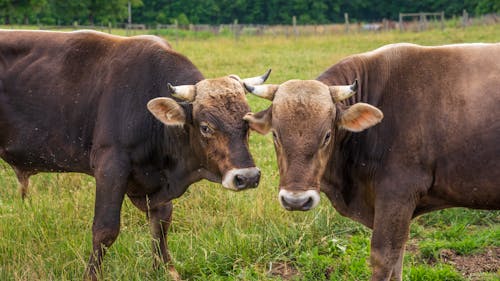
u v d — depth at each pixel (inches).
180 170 216.4
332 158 194.7
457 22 1574.8
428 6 3243.1
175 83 214.4
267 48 1111.0
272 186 286.4
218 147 197.0
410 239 253.9
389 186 187.3
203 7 3206.2
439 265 225.1
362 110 177.3
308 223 254.1
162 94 215.8
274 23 3189.0
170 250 244.2
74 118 225.5
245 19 3216.0
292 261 233.3
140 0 2930.6
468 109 183.6
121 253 231.1
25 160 240.8
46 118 229.6
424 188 187.2
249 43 1248.8
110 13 2469.2
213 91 199.6
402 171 186.5
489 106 182.2
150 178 220.7
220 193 279.9
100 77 223.5
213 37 1578.5
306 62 824.9
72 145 228.4
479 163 182.7
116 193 213.3
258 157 347.9
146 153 216.4
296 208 171.0
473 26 1453.0
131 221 265.0
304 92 177.9
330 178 198.2
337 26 1784.0
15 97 233.6
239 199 274.4
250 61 846.5
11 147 239.3
